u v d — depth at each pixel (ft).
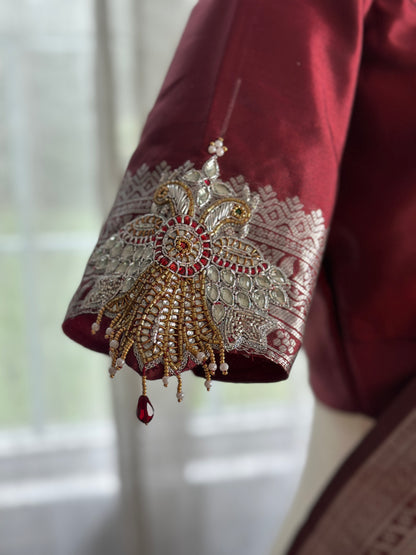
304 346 1.69
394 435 1.40
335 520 1.44
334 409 1.66
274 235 1.09
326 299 1.52
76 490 3.89
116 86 3.21
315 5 1.23
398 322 1.45
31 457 3.81
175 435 3.64
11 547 3.87
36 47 3.31
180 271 1.03
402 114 1.35
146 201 1.11
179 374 1.02
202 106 1.14
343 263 1.48
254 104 1.14
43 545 3.91
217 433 3.92
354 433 1.63
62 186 3.48
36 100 3.36
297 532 1.51
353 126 1.40
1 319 3.61
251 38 1.18
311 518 1.48
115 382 3.51
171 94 1.19
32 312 3.62
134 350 1.02
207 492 3.89
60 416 3.81
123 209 1.13
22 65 3.32
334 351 1.56
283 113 1.14
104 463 3.90
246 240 1.07
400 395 1.44
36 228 3.51
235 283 1.05
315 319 1.58
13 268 3.55
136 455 3.60
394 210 1.39
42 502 3.86
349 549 1.41
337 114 1.20
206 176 1.09
